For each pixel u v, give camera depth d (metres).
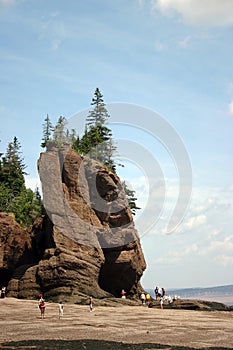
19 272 72.31
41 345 31.52
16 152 107.25
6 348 30.19
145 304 68.44
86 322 45.50
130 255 78.75
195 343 34.44
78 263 68.50
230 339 36.59
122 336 37.41
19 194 99.12
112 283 79.25
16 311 53.16
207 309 61.50
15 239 76.81
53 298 65.38
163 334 38.84
